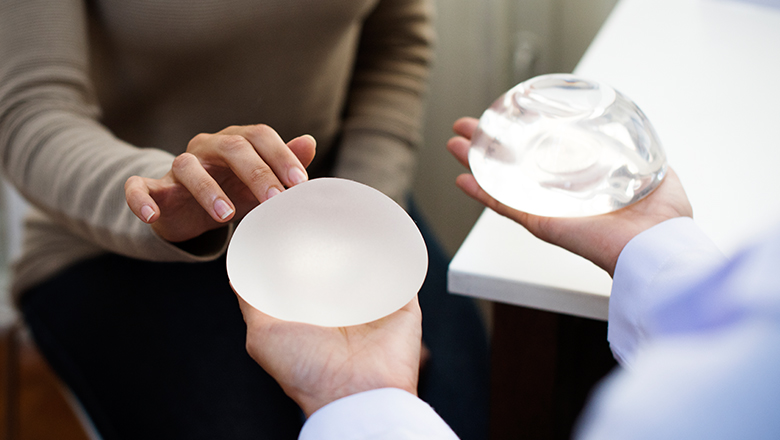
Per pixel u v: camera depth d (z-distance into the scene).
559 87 0.76
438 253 1.23
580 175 0.72
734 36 1.12
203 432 0.91
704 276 0.50
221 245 0.79
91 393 0.94
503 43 1.64
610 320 0.71
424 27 1.29
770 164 0.83
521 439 0.86
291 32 0.96
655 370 0.48
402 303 0.65
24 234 1.06
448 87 1.69
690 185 0.82
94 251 1.01
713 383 0.43
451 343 1.11
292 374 0.65
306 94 1.05
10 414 1.37
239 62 0.97
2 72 0.89
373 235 0.66
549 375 0.82
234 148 0.68
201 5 0.92
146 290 0.98
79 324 0.97
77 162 0.83
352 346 0.65
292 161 0.69
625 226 0.71
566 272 0.75
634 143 0.73
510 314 0.80
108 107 1.00
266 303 0.65
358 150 1.16
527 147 0.73
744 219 0.77
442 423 0.62
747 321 0.43
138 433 0.92
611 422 0.48
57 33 0.89
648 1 1.29
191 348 0.95
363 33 1.25
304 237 0.66
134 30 0.94
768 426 0.41
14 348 1.36
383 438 0.61
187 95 0.99
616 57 1.08
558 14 1.64
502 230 0.79
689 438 0.43
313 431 0.62
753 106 0.93
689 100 0.95
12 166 0.88
